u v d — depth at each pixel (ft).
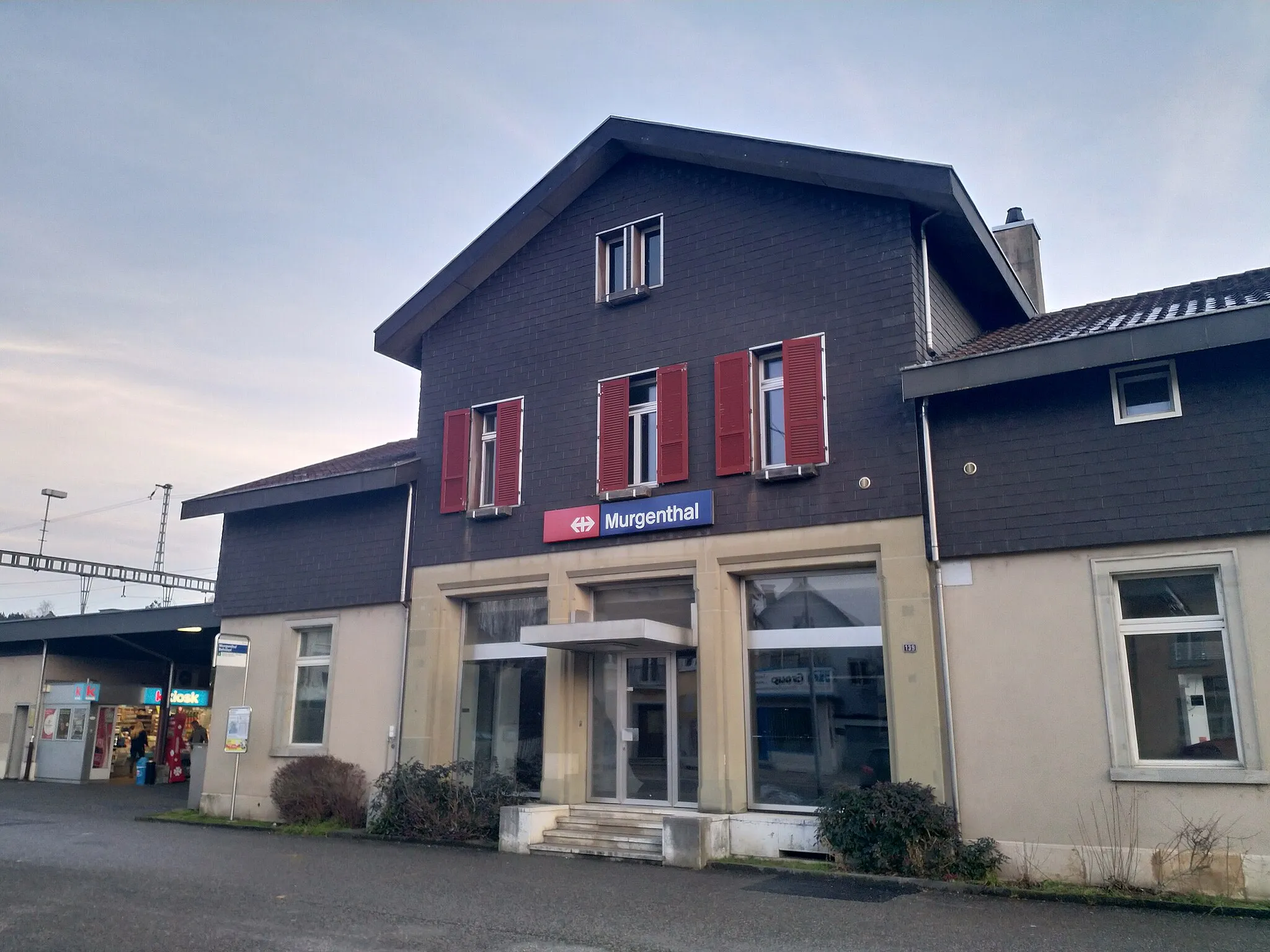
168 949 24.58
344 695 52.85
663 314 45.98
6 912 28.71
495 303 52.13
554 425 48.32
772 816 38.58
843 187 41.81
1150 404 34.35
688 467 43.37
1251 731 30.60
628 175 48.96
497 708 48.67
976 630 35.70
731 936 25.76
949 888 31.83
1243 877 29.89
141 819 54.80
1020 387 36.42
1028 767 33.88
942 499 37.14
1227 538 32.01
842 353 40.52
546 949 24.52
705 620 41.47
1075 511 34.53
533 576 47.11
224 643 53.42
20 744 89.20
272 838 46.39
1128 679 33.19
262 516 59.31
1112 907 29.37
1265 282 38.04
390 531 53.26
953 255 43.55
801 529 39.88
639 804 43.21
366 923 27.35
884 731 37.81
